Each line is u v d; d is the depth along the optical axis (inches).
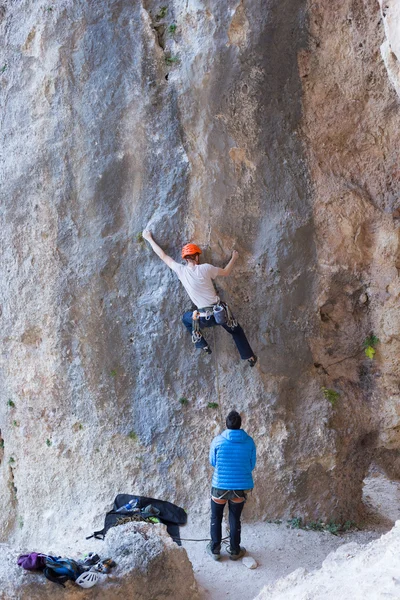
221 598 234.1
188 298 288.8
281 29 282.0
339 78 286.5
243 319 293.6
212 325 272.8
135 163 290.0
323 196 291.6
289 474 294.7
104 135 290.8
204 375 294.7
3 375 323.3
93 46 289.7
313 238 292.2
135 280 294.0
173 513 286.2
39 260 304.2
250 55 281.3
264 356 295.6
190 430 295.4
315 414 297.3
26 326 310.3
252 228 291.6
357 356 309.4
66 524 301.0
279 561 260.2
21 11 304.8
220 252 288.0
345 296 302.7
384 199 294.0
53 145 297.0
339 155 295.4
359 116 290.4
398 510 329.1
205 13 279.7
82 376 302.7
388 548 176.1
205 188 285.9
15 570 194.1
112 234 294.7
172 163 286.8
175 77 284.7
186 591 226.5
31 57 301.0
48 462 311.3
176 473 295.1
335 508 297.1
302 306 296.2
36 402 313.0
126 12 287.0
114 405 300.7
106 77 289.0
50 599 188.7
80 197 295.9
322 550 270.7
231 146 285.7
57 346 304.3
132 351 297.7
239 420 255.1
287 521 293.0
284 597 180.5
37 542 307.0
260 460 294.2
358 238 295.0
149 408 297.7
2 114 311.3
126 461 299.6
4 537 322.7
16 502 325.7
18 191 305.1
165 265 290.0
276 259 290.8
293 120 290.0
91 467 303.0
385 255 292.8
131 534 230.5
